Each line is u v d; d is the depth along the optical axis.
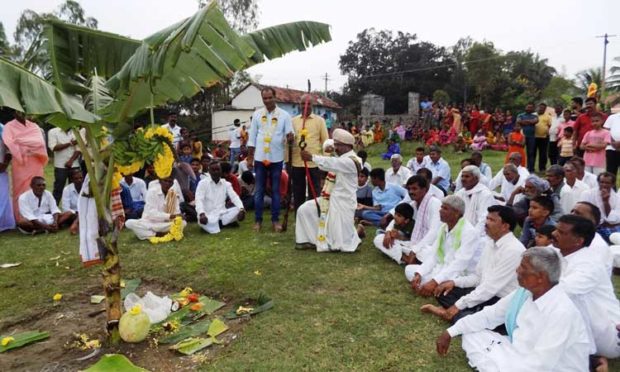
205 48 3.10
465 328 3.34
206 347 3.60
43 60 3.65
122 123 3.52
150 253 6.09
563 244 3.43
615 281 4.87
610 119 8.38
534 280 2.89
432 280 4.43
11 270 5.48
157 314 4.04
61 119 3.26
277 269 5.37
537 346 2.84
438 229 5.21
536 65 46.53
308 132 7.39
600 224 5.92
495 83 36.44
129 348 3.59
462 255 4.38
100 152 3.56
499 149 18.59
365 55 52.72
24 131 7.43
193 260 5.73
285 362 3.35
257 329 3.86
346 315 4.11
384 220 6.70
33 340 3.72
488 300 3.89
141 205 7.89
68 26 3.46
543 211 4.47
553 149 12.28
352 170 5.98
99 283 5.04
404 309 4.23
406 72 47.97
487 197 5.96
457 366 3.29
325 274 5.19
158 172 3.77
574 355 2.80
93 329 3.95
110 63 3.81
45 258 5.95
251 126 7.21
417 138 23.86
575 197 6.23
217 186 7.47
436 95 40.38
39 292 4.80
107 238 3.62
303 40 4.71
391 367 3.28
